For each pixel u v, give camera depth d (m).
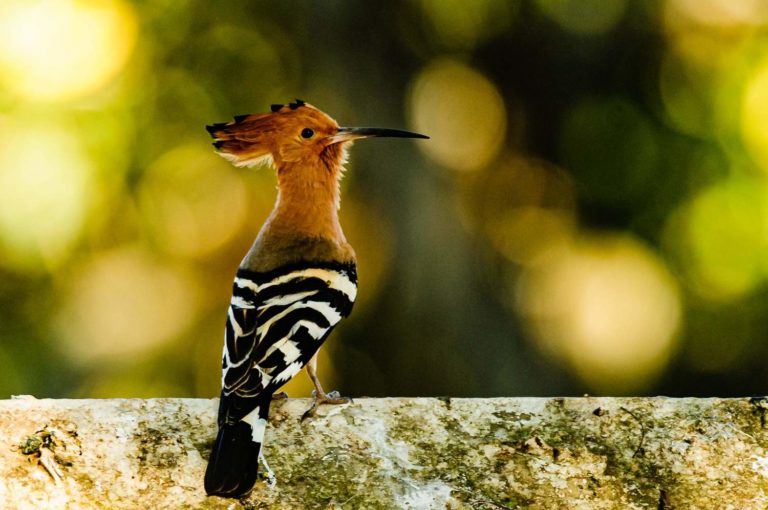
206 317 14.50
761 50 15.20
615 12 15.62
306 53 15.16
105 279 13.86
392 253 14.95
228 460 5.28
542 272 15.68
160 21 14.66
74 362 13.74
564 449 5.70
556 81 15.96
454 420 5.90
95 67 13.92
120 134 13.77
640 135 15.59
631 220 15.51
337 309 6.48
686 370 15.15
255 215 14.72
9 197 13.00
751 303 14.78
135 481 5.39
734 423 5.85
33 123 13.31
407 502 5.39
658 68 15.62
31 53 13.66
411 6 15.34
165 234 14.28
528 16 15.73
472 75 15.94
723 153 14.99
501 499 5.44
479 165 15.91
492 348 15.07
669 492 5.47
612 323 15.39
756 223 14.70
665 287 15.19
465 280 15.12
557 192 15.91
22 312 13.54
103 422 5.68
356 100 15.13
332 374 14.78
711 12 15.36
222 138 7.17
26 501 5.22
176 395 14.23
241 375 5.69
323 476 5.52
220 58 15.03
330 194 7.12
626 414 5.92
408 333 14.86
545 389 15.27
